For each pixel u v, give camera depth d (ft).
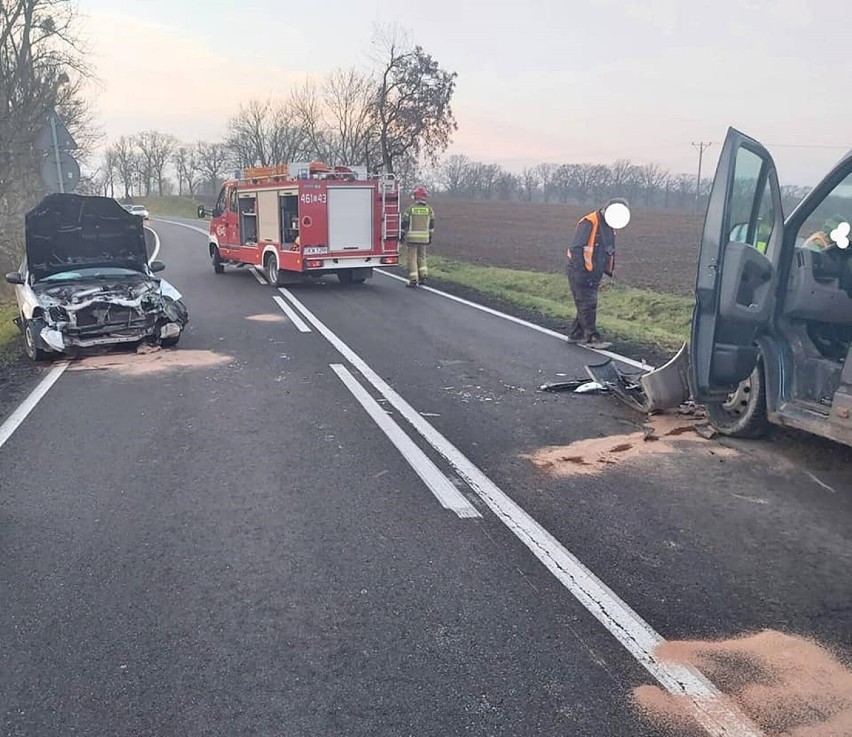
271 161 181.78
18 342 34.78
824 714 9.41
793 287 18.42
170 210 266.57
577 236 32.45
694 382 19.25
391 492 16.56
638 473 17.75
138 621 11.51
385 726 9.20
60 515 15.40
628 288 53.98
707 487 16.88
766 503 16.02
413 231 54.85
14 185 75.72
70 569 13.15
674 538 14.33
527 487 16.84
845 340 18.22
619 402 24.03
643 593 12.31
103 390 25.64
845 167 17.17
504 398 24.47
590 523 14.97
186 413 22.80
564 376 27.50
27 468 18.12
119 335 31.30
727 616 11.64
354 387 25.85
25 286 33.01
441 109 99.86
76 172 45.62
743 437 20.07
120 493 16.55
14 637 11.10
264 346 33.17
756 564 13.33
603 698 9.70
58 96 74.28
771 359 18.54
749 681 10.05
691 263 76.48
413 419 22.08
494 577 12.82
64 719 9.36
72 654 10.68
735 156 17.62
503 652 10.68
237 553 13.71
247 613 11.72
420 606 11.90
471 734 9.06
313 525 14.87
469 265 71.72
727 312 18.20
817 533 14.60
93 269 34.55
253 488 16.79
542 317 41.50
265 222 55.21
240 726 9.22
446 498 16.21
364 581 12.69
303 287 54.80
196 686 9.97
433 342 34.12
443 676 10.16
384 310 43.96
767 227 18.69
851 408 15.92
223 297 49.34
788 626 11.39
